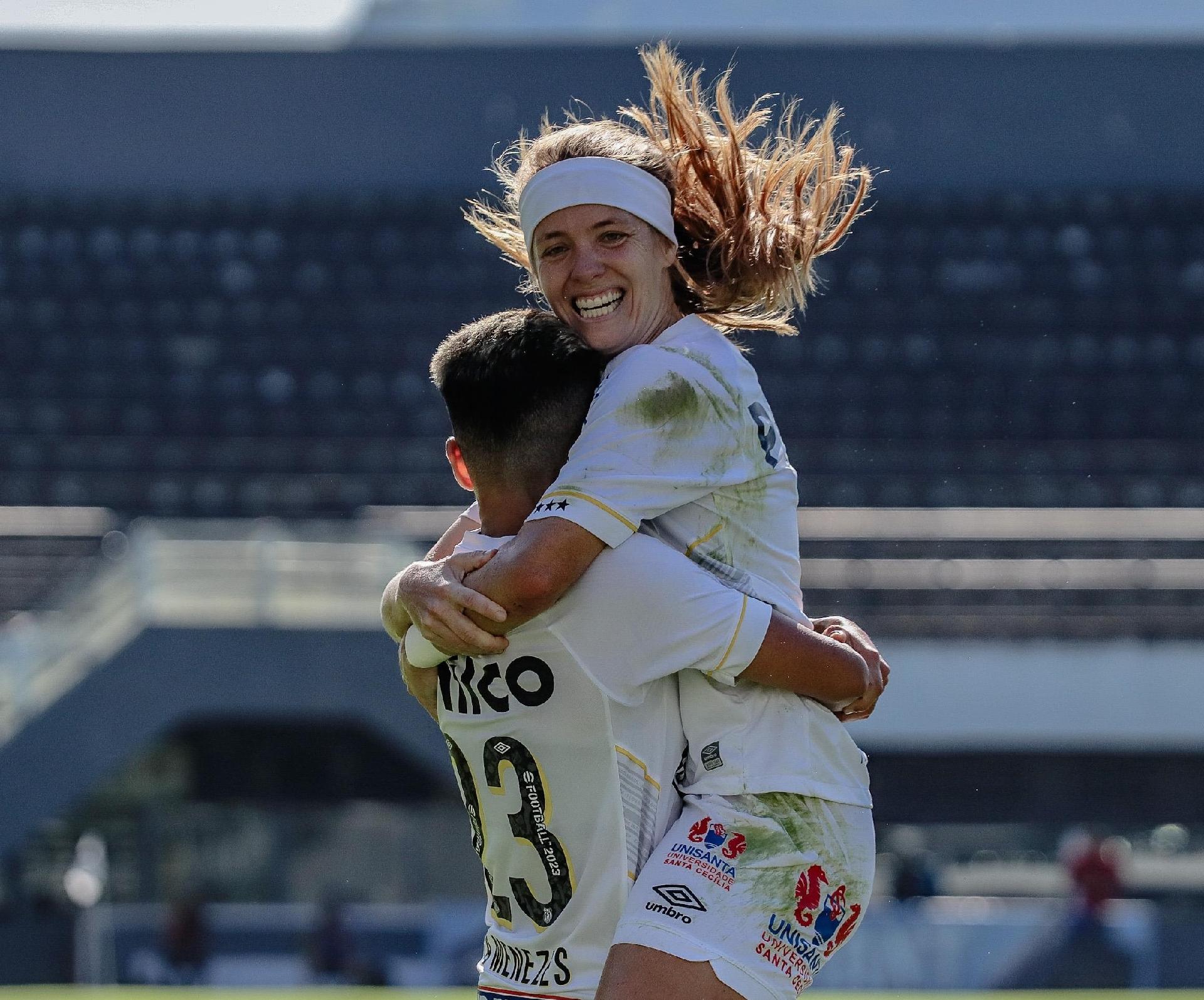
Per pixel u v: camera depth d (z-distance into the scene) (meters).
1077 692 53.09
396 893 50.38
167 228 73.81
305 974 40.62
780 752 8.78
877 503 65.25
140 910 41.75
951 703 53.16
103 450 68.25
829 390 68.31
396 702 49.38
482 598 8.50
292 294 72.31
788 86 74.62
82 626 50.34
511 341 9.10
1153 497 65.00
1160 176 73.94
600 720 8.68
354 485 66.81
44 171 74.81
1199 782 54.50
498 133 75.44
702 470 8.70
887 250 71.44
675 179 9.48
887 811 54.72
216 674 49.34
